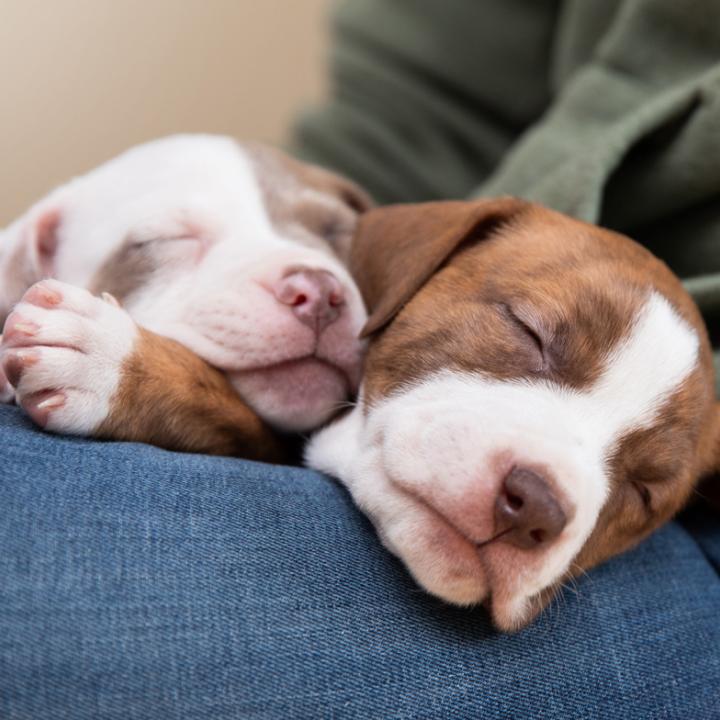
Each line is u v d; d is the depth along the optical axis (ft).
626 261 1.00
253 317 1.01
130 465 0.80
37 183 2.39
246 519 0.81
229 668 0.74
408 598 0.83
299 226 1.20
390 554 0.86
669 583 0.95
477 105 1.82
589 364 0.93
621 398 0.93
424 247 1.03
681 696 0.86
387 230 1.13
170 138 1.29
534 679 0.82
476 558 0.84
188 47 2.50
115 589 0.73
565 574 0.89
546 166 1.32
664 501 0.98
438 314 0.98
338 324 1.03
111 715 0.70
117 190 1.20
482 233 1.06
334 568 0.82
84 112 2.41
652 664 0.86
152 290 1.11
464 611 0.84
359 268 1.15
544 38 1.76
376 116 1.87
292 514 0.84
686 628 0.90
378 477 0.89
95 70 2.39
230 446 0.98
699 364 0.98
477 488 0.84
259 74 2.63
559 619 0.87
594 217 1.17
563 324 0.94
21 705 0.68
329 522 0.85
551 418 0.90
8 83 2.28
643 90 1.34
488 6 1.79
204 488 0.81
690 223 1.23
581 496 0.85
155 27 2.43
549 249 1.01
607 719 0.82
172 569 0.76
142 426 0.91
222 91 2.60
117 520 0.76
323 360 1.03
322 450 0.99
